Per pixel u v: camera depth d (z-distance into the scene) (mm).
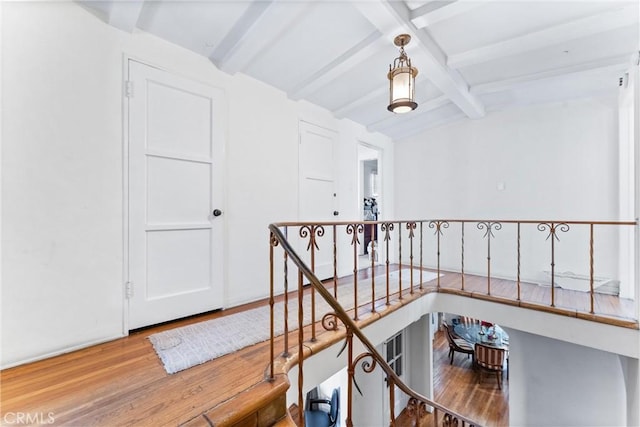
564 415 3186
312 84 2971
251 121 2842
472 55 2658
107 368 1554
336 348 1962
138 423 1123
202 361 1610
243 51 2357
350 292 3059
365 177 7648
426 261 4703
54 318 1719
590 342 2416
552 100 3555
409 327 4367
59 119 1737
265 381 1399
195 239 2400
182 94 2332
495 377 5211
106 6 1846
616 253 3176
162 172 2213
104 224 1920
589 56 2666
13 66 1586
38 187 1668
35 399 1287
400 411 4211
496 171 4020
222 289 2568
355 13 2121
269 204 3000
